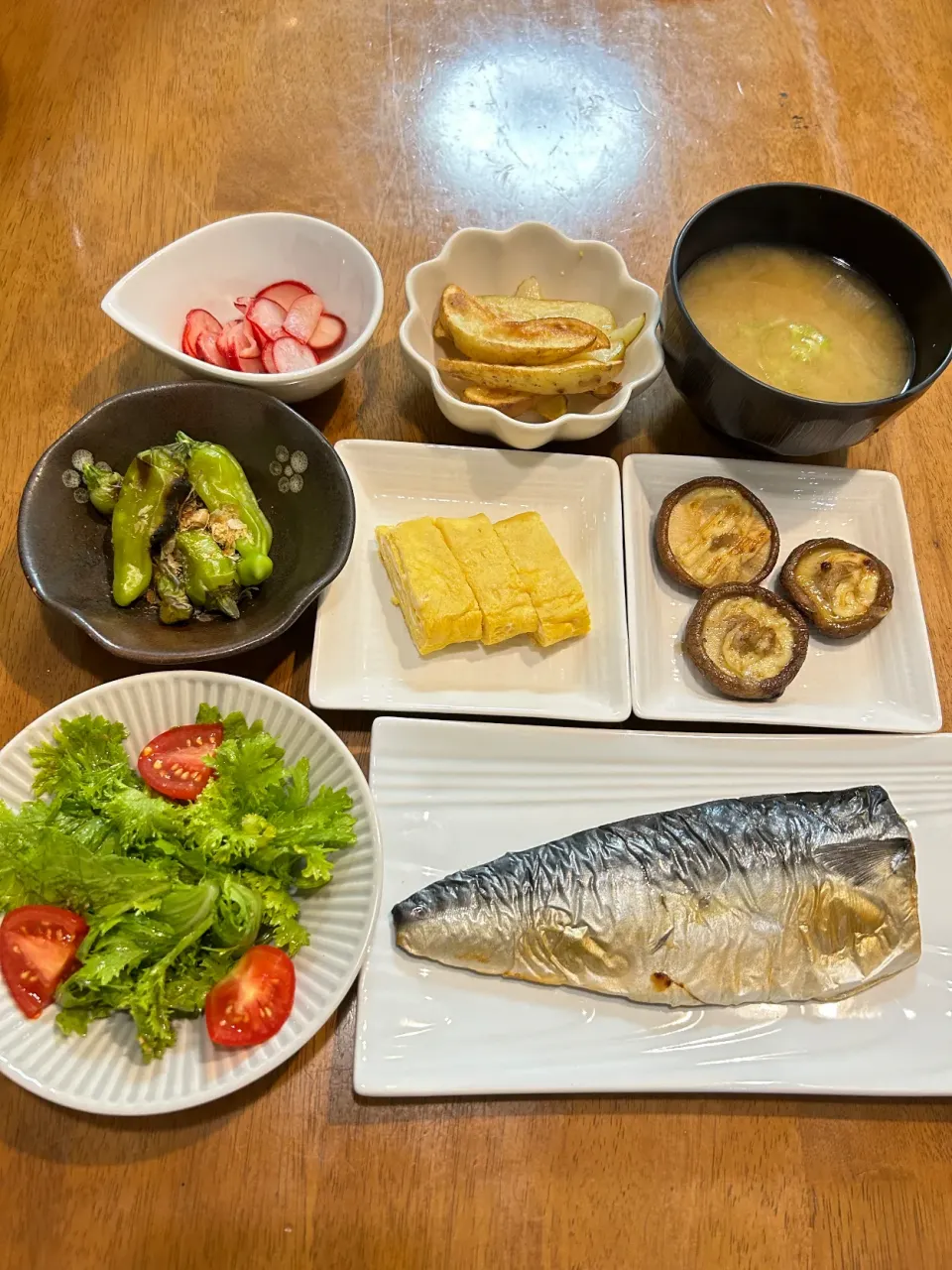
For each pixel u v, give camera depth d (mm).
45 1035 305
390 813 371
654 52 552
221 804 335
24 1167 315
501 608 390
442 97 522
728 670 399
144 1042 304
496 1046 341
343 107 514
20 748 336
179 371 437
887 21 579
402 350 420
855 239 435
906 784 397
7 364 434
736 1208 333
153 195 480
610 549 417
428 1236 321
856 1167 342
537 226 438
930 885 385
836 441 409
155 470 373
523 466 430
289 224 423
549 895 348
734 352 430
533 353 410
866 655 422
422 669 398
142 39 516
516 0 555
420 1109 335
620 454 452
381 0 544
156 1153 321
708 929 352
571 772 385
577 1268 322
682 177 518
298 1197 321
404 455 426
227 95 509
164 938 316
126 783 342
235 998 312
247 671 393
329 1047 340
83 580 367
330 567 362
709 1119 344
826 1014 360
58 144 485
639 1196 332
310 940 331
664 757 388
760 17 570
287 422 384
